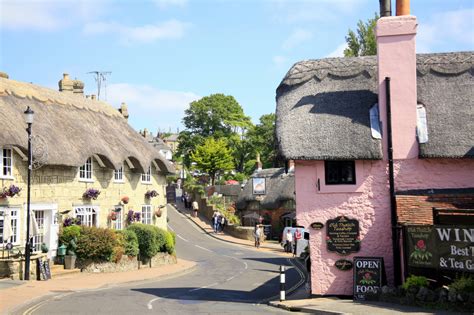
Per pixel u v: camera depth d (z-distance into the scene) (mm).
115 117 33656
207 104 94438
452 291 12648
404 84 15312
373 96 16188
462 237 12953
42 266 20562
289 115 16359
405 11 15812
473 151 14594
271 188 50594
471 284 12578
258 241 42062
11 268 19969
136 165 31625
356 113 15844
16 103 24047
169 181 85625
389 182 15172
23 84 26656
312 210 15500
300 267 28578
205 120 94000
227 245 42938
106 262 24469
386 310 12633
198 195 65375
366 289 14617
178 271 26031
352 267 15164
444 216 13898
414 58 15328
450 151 14688
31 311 13438
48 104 26656
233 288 19719
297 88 17078
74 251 23828
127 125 34344
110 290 18500
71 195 25844
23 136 21922
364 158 15055
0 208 21234
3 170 21750
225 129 95125
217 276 24438
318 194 15492
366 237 15219
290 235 38188
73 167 26000
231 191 66500
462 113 15359
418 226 13695
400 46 15414
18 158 22469
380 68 15531
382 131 15375
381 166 15312
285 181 49062
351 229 15266
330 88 16688
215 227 51750
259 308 14305
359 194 15336
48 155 23156
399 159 15172
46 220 24281
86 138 26766
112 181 29641
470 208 13914
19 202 22375
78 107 29500
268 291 18906
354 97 16250
